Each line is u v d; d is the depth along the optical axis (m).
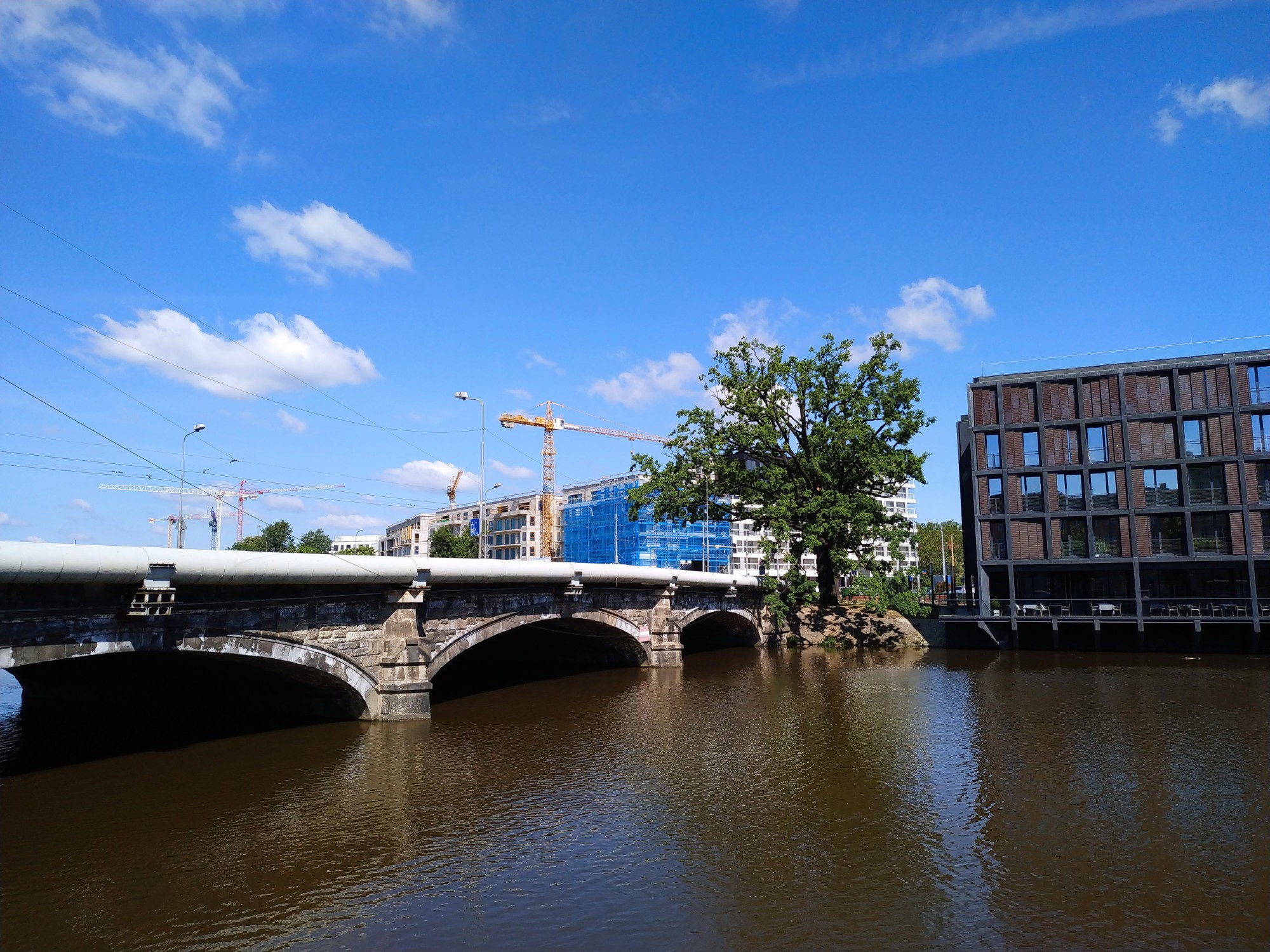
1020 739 28.95
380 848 17.84
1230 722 31.84
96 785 22.17
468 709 34.78
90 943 13.52
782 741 28.56
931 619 63.09
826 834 19.02
